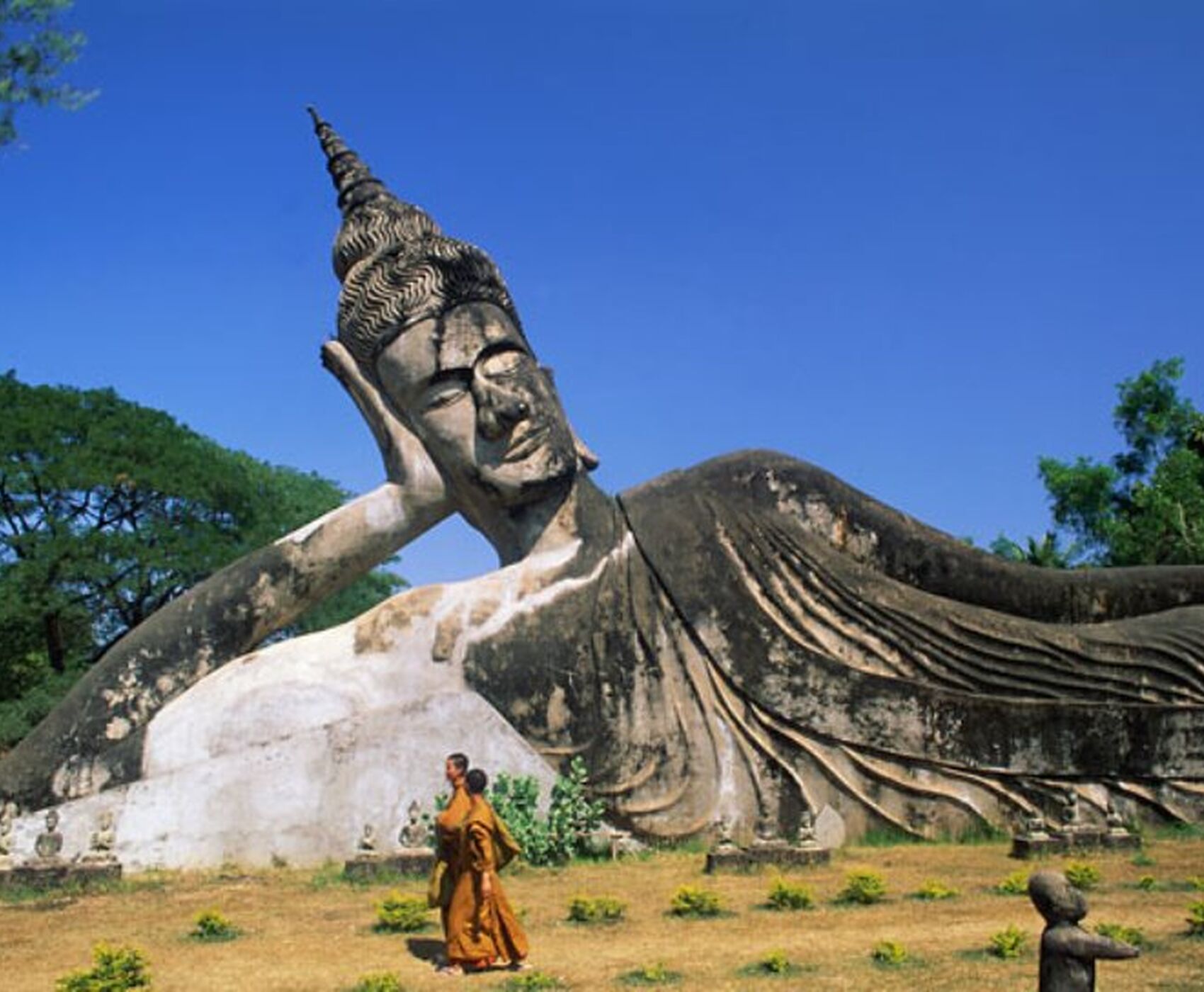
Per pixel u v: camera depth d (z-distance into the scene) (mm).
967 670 15328
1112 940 6246
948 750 15055
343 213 18000
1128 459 36219
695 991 8062
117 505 33031
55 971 9242
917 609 15586
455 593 15695
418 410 16469
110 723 14891
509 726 15008
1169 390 35875
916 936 9539
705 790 14977
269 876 13531
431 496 16500
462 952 8711
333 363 17266
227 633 15711
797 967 8586
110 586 32156
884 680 15219
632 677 15250
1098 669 15359
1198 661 15438
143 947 9969
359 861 12859
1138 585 16609
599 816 14672
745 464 16641
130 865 14133
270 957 9500
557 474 16203
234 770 14547
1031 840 13336
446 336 16344
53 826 13547
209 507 33625
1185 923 9602
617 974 8531
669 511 16125
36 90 16359
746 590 15578
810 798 14945
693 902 10625
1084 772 15070
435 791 14680
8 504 31734
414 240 17062
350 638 15531
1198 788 15141
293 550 16172
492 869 8844
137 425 33219
